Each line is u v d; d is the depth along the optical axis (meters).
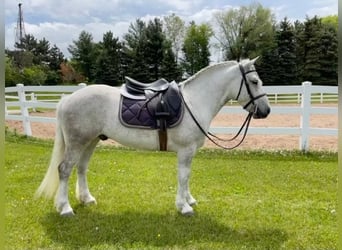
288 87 6.55
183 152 3.60
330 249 2.99
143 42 37.22
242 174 5.33
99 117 3.54
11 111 11.82
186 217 3.65
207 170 5.57
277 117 12.85
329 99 18.03
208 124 3.65
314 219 3.62
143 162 6.10
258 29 37.88
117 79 39.28
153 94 3.53
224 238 3.19
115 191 4.50
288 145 7.51
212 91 3.61
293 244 3.08
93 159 6.29
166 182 4.92
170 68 36.66
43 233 3.26
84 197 3.97
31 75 34.88
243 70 3.52
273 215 3.72
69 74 40.03
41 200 4.11
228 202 4.12
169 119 3.44
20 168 5.66
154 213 3.76
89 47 42.16
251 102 3.56
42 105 8.20
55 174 3.68
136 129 3.52
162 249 2.97
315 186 4.74
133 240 3.14
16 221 3.51
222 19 40.69
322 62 32.03
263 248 3.01
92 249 2.96
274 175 5.27
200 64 42.44
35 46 48.28
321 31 31.95
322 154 6.52
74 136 3.54
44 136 9.01
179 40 44.03
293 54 32.41
